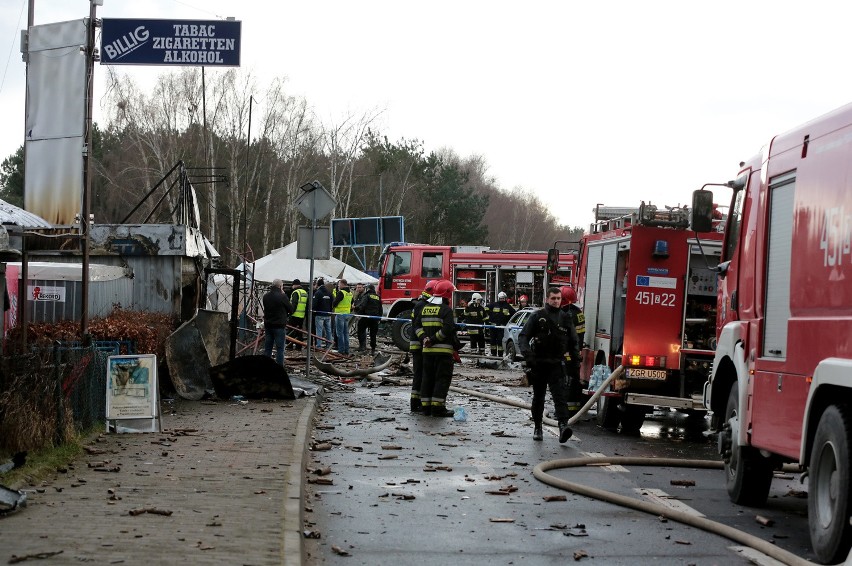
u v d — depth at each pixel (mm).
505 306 31859
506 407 17797
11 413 9078
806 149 7832
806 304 7512
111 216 61844
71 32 12859
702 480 10547
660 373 14641
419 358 16422
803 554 7145
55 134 12828
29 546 6004
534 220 125125
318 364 22047
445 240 81125
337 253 67062
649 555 6969
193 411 14055
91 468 9023
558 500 8992
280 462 9602
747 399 8773
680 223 14609
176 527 6684
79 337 13586
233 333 18547
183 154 52969
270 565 5742
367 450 11898
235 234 52344
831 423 6754
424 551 6961
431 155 81688
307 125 57938
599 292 16141
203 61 13812
